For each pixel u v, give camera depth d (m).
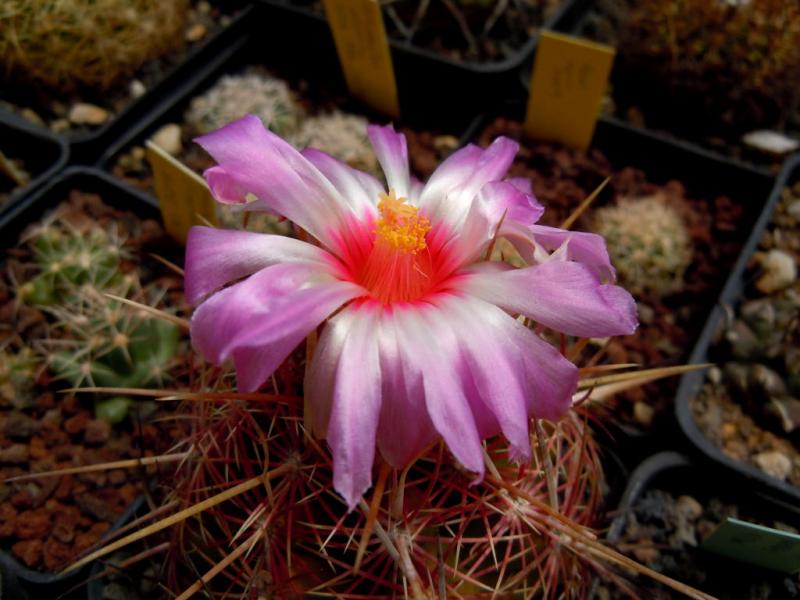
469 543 0.07
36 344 0.12
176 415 0.09
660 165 0.16
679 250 0.13
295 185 0.07
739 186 0.15
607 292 0.07
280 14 0.17
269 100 0.15
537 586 0.07
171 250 0.14
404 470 0.06
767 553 0.10
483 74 0.16
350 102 0.17
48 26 0.15
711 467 0.11
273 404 0.07
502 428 0.06
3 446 0.11
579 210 0.09
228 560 0.07
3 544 0.11
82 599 0.10
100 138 0.15
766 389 0.12
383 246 0.07
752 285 0.14
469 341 0.06
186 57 0.17
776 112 0.16
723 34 0.15
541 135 0.16
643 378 0.09
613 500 0.11
